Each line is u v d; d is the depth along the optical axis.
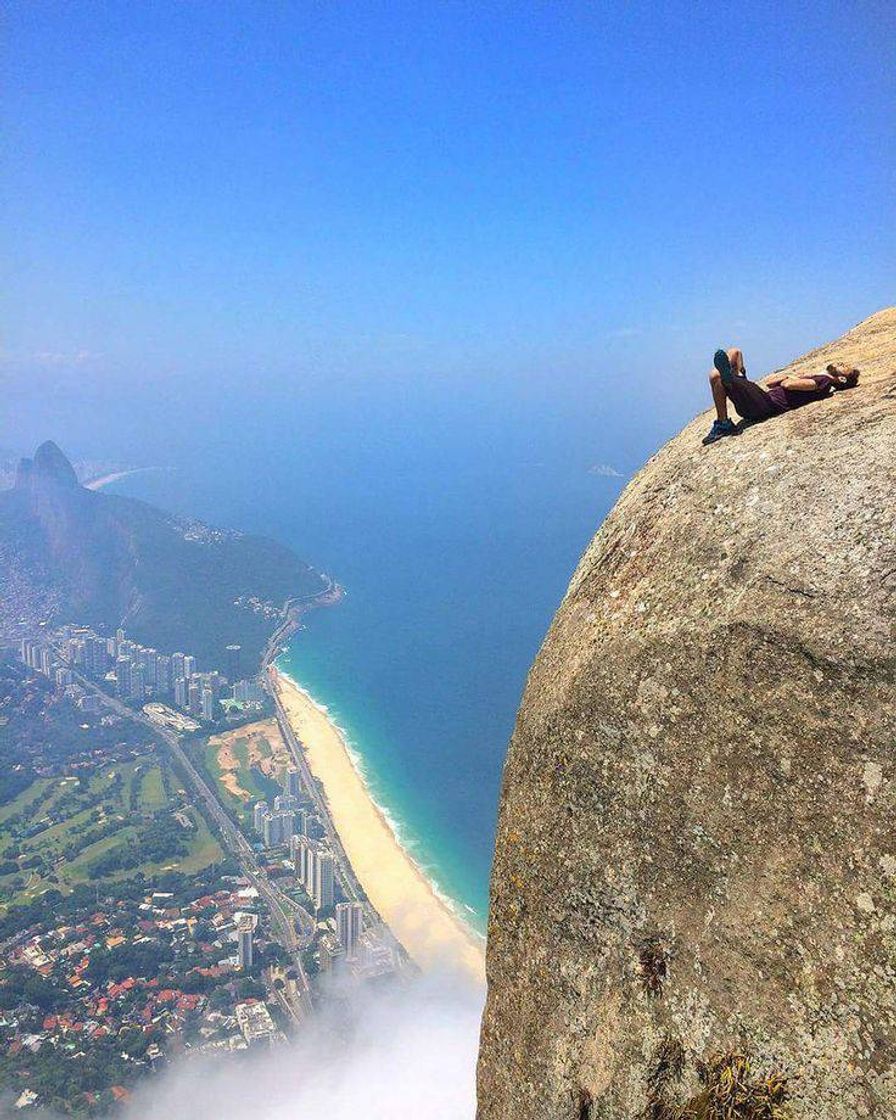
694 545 5.64
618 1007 5.33
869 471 4.96
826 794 4.51
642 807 5.43
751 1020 4.62
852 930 4.30
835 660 4.55
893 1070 4.05
